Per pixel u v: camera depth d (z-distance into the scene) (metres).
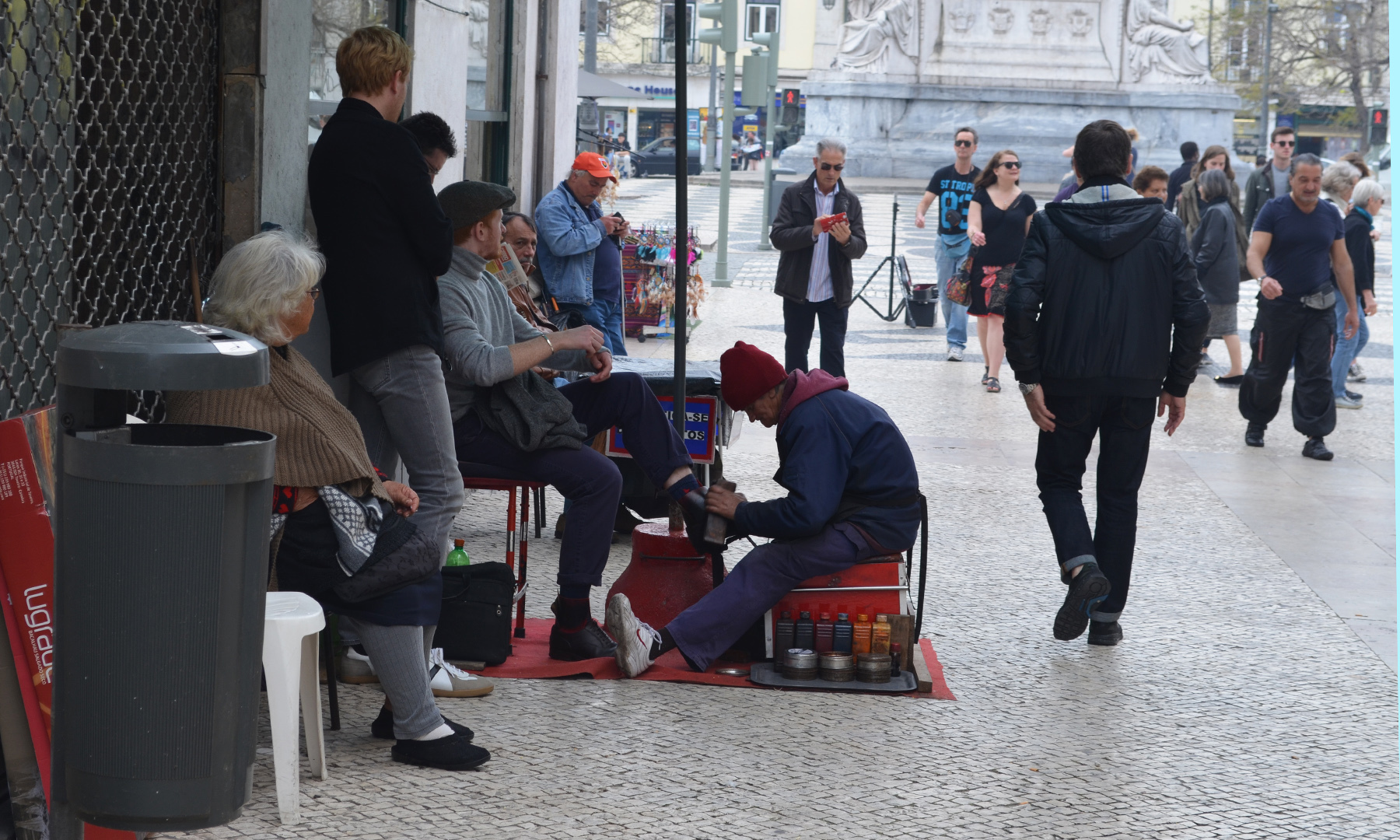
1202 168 12.49
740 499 4.98
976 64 41.75
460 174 8.44
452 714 4.43
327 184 4.31
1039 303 5.34
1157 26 41.25
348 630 4.73
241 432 2.76
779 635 4.93
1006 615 5.81
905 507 4.93
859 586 4.92
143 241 4.66
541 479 4.90
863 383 11.83
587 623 5.00
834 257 10.03
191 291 5.02
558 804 3.76
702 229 28.61
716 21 19.31
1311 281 9.17
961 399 11.24
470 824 3.61
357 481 3.88
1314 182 9.06
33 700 3.06
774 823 3.71
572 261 8.25
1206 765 4.26
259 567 2.70
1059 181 40.66
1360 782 4.16
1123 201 5.30
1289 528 7.45
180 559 2.59
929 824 3.74
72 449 2.59
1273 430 10.34
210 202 5.11
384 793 3.78
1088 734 4.48
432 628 4.25
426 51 7.46
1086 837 3.71
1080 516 5.28
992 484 8.31
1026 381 5.34
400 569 3.89
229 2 5.03
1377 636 5.66
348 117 4.32
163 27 4.67
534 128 11.55
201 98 4.98
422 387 4.37
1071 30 41.41
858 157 41.62
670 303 14.02
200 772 2.66
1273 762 4.30
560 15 11.72
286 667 3.51
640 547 5.27
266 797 3.71
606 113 64.81
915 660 4.92
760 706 4.62
